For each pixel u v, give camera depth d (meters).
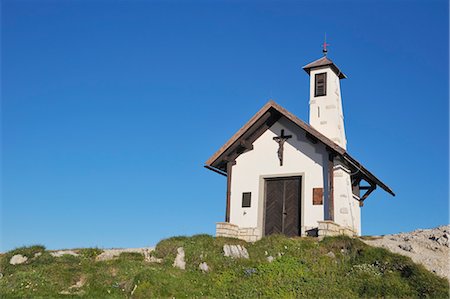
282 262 20.11
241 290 18.17
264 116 26.84
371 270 18.81
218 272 19.91
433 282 17.27
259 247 21.59
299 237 23.12
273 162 26.98
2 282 18.69
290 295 17.55
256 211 26.59
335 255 20.36
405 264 18.64
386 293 17.05
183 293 17.89
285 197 26.38
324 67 28.75
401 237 22.36
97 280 18.81
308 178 25.86
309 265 19.75
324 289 17.80
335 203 25.22
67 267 19.84
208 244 21.73
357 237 23.00
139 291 17.64
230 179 27.23
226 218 26.45
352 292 17.56
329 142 24.39
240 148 27.88
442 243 20.70
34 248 21.56
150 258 21.31
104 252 22.02
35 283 18.53
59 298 17.34
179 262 20.59
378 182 28.19
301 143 26.55
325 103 28.09
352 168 26.39
